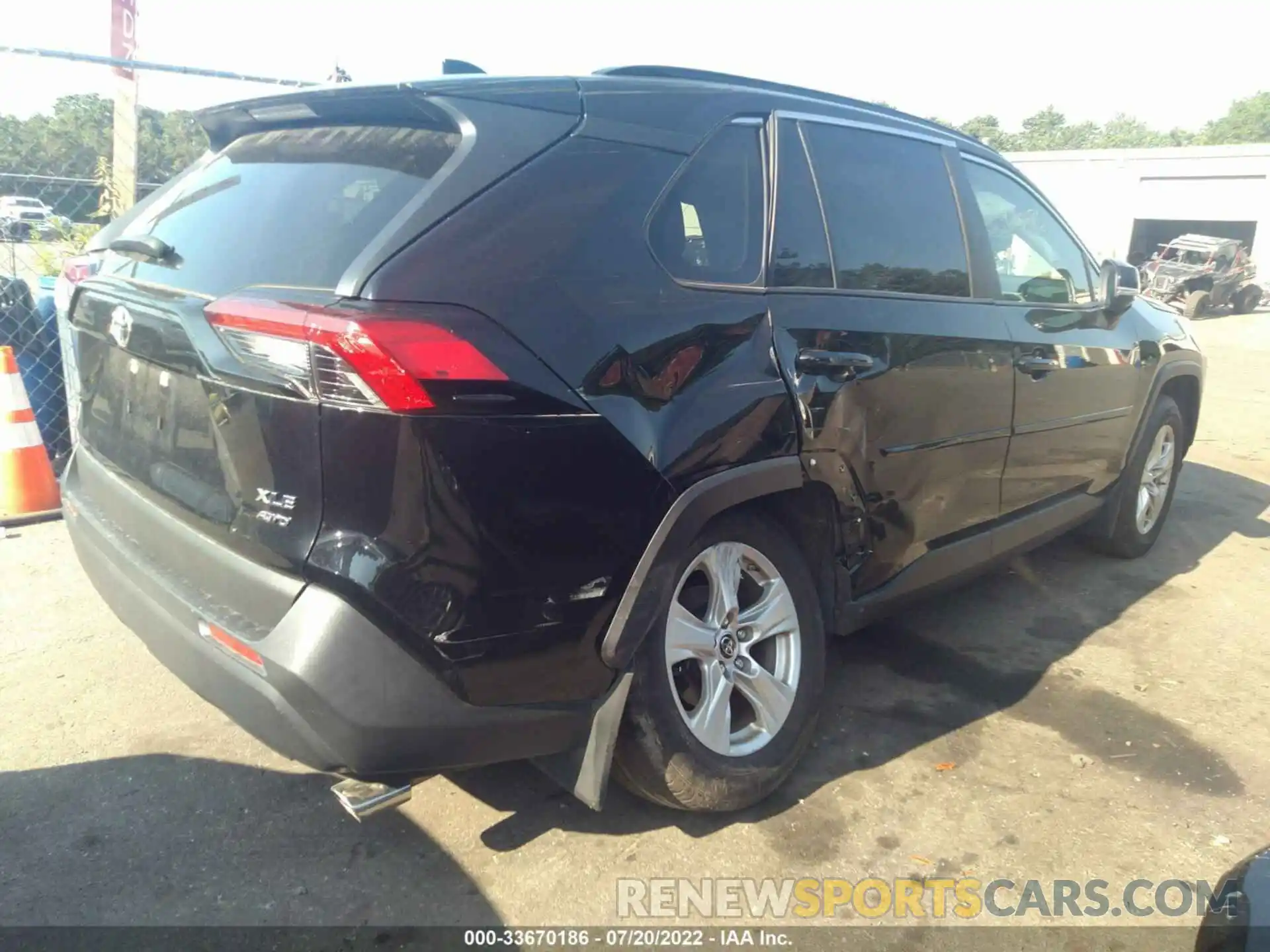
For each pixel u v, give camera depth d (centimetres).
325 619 202
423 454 199
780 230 285
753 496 259
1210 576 490
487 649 213
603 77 272
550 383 215
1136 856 273
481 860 263
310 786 293
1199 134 8550
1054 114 9231
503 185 227
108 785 290
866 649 398
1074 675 379
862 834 279
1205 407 991
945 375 326
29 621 393
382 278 203
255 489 213
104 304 267
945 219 353
